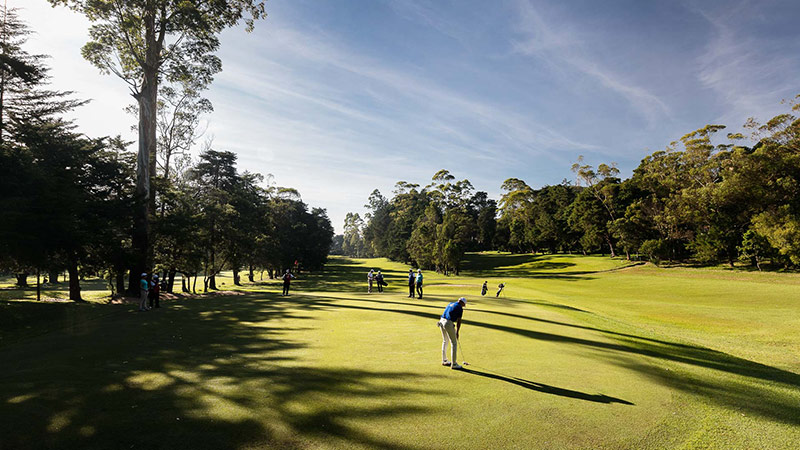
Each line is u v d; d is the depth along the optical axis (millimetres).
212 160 47312
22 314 15375
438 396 5996
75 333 11234
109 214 24219
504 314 16219
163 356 8297
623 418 5418
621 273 56625
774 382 8062
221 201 41375
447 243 67750
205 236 34281
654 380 7391
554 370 7688
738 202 49906
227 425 4766
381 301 20078
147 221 26250
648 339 12773
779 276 41156
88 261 22766
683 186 60250
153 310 16797
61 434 4434
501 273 69688
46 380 6465
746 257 47750
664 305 25938
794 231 39094
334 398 5809
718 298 29922
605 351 9844
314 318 13961
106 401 5504
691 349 11656
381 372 7227
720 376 8148
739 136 55531
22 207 16344
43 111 27312
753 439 4973
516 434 4777
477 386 6527
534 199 97625
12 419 4824
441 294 26859
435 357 8461
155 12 26094
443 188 101938
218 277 71438
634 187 69562
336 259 142000
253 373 7020
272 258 50844
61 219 17766
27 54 23516
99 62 26469
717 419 5609
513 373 7383
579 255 81562
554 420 5234
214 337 10461
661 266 57719
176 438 4395
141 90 26219
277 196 63344
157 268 29359
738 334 16250
